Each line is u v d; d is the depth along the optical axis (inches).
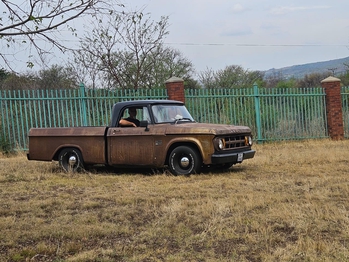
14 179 333.1
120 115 363.9
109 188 296.2
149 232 195.3
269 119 674.8
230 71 1243.2
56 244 184.7
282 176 324.5
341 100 717.9
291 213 213.9
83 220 214.5
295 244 176.6
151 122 350.0
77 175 355.9
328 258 160.1
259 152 507.5
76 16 187.0
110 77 854.5
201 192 272.1
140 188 289.1
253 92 664.4
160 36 847.1
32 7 177.0
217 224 202.8
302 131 693.3
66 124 572.7
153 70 970.1
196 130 330.3
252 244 179.3
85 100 579.5
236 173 342.6
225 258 164.9
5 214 230.8
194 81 1171.3
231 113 649.0
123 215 224.1
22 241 188.9
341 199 245.6
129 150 351.3
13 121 550.0
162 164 343.0
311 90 699.4
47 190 291.9
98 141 361.1
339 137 697.0
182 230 196.9
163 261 164.7
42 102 562.6
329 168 358.3
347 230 188.2
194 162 332.8
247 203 232.4
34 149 384.5
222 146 329.7
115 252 173.0
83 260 164.2
